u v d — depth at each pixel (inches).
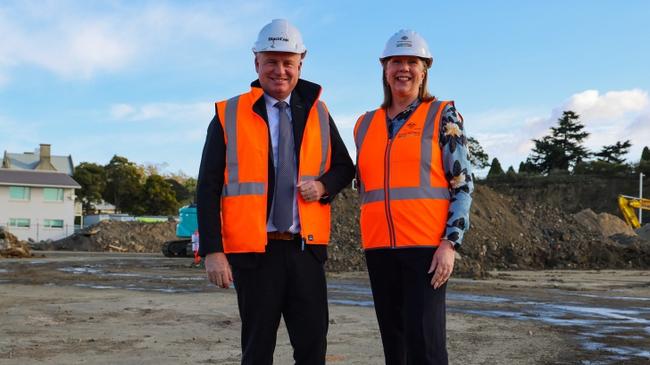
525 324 340.2
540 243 1041.5
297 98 141.9
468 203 140.6
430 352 137.6
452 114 144.6
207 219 133.6
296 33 138.3
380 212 145.7
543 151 3075.8
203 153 139.1
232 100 140.0
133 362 229.6
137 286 576.7
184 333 298.2
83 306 405.4
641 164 2844.5
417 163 142.3
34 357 238.2
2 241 1224.2
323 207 142.2
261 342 135.6
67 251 1652.3
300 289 137.2
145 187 2834.6
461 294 518.6
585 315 388.5
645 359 245.8
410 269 141.4
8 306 402.6
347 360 235.5
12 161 2464.3
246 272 135.9
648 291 569.9
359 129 155.9
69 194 2113.7
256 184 135.0
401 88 146.8
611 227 1584.6
